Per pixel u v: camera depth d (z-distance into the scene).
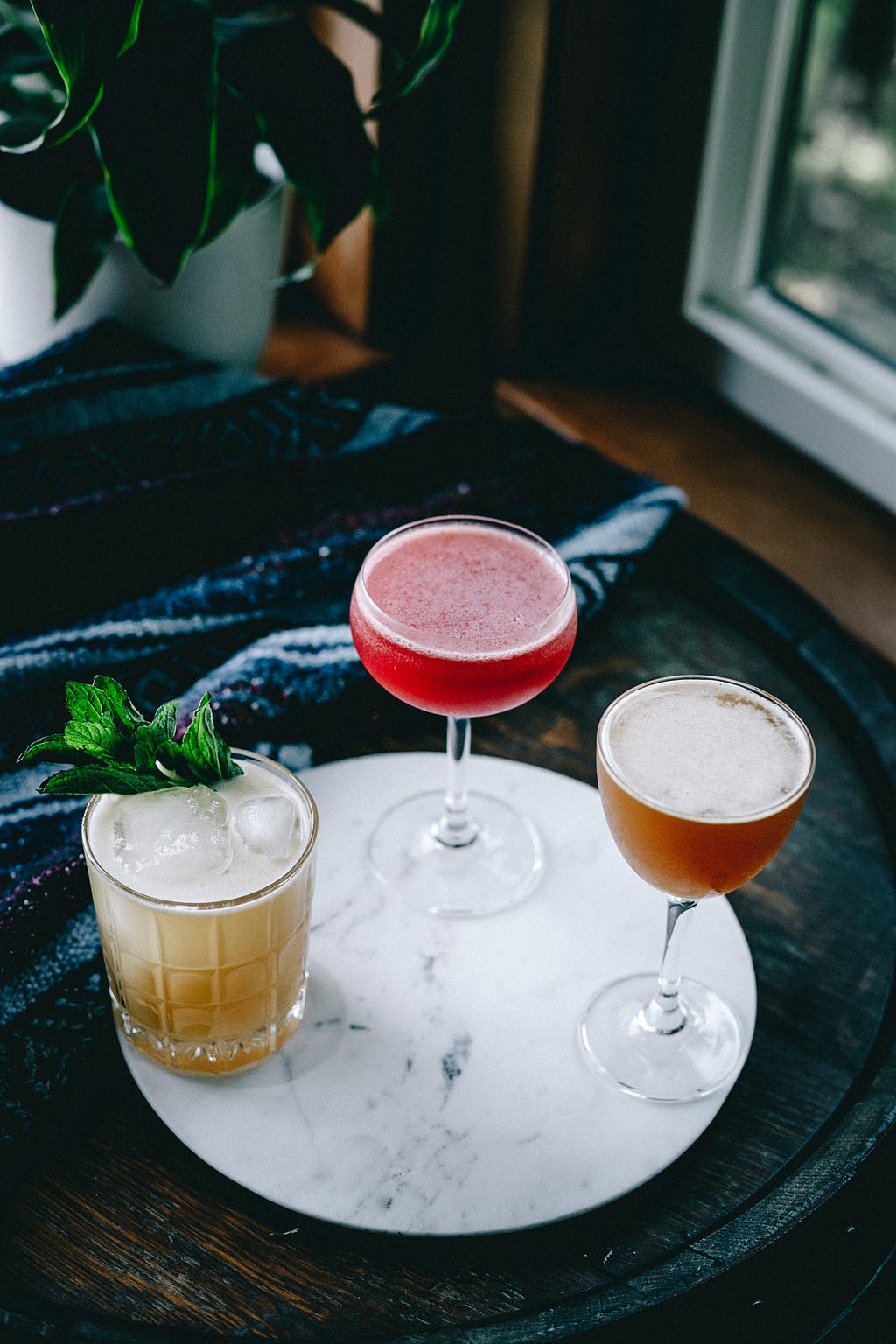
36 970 0.96
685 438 1.83
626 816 0.85
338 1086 0.93
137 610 1.28
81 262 1.36
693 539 1.43
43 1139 0.90
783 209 1.79
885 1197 0.89
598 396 1.91
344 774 1.19
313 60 1.38
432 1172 0.88
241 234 1.51
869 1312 0.85
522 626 1.01
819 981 1.04
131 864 0.89
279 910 0.88
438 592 1.05
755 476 1.77
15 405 1.40
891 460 1.66
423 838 1.13
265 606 1.30
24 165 1.36
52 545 1.32
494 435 1.56
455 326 1.95
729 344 1.84
